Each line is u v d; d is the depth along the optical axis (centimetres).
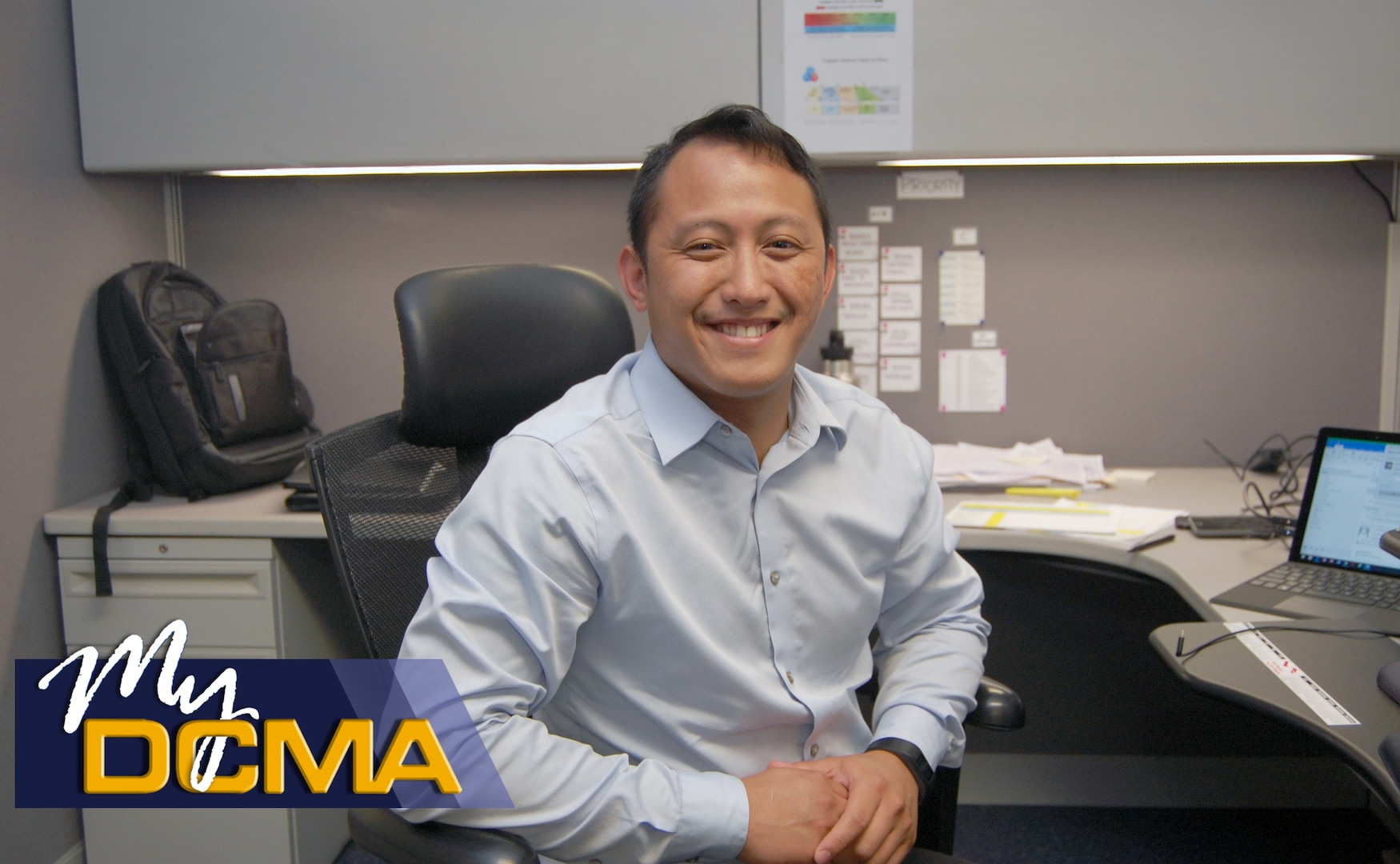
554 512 89
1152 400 208
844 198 205
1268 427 207
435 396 112
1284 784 205
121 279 182
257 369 188
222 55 186
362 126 188
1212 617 121
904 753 97
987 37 183
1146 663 205
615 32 185
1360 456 134
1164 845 192
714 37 185
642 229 96
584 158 188
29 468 170
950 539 114
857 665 108
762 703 96
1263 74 182
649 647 95
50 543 175
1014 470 188
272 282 210
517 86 187
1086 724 209
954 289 207
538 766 84
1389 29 180
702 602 96
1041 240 205
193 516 169
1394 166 200
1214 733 205
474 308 116
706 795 86
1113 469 206
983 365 208
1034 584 208
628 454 95
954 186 204
